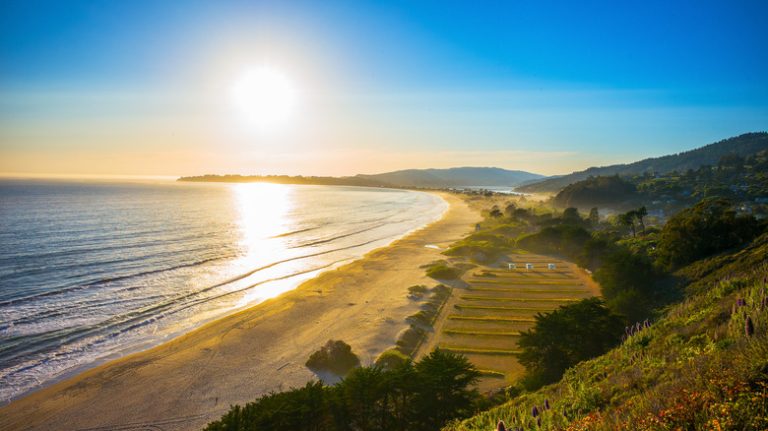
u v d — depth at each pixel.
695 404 9.18
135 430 28.03
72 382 33.84
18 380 34.06
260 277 69.94
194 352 39.59
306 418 21.28
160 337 43.72
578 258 73.81
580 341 30.30
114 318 48.28
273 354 39.38
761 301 15.24
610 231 97.06
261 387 33.50
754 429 7.85
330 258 87.12
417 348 40.56
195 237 105.38
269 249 95.19
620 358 20.19
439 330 44.88
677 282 45.66
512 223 130.38
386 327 45.41
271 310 51.56
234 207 197.75
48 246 85.38
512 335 42.75
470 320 47.53
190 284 63.62
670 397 10.15
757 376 9.20
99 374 35.16
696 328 18.42
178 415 29.70
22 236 96.12
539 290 58.88
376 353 39.34
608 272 51.06
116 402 31.22
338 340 41.12
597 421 11.43
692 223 50.78
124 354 39.47
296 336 43.59
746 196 166.38
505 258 82.38
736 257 43.38
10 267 67.44
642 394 12.39
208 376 35.16
